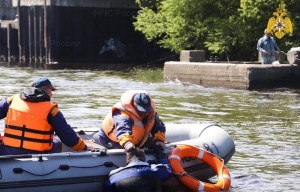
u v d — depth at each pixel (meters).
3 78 29.61
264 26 31.64
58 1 43.56
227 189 9.68
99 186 9.30
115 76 30.55
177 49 34.88
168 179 9.57
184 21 33.94
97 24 44.22
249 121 16.44
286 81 24.48
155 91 23.41
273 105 19.56
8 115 9.21
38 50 45.41
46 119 9.17
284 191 10.06
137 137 9.73
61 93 22.45
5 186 8.75
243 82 24.05
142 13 37.12
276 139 14.00
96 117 16.86
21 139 9.13
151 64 40.91
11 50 47.94
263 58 25.38
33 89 9.21
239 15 32.59
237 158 12.18
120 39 44.44
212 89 24.28
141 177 9.12
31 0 45.22
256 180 10.64
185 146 10.02
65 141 9.29
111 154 9.45
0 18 54.38
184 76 26.25
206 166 10.27
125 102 9.73
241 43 32.22
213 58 33.28
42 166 8.98
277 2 30.48
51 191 9.02
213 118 16.91
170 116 17.22
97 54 44.50
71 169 9.12
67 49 44.44
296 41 30.58
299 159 12.15
